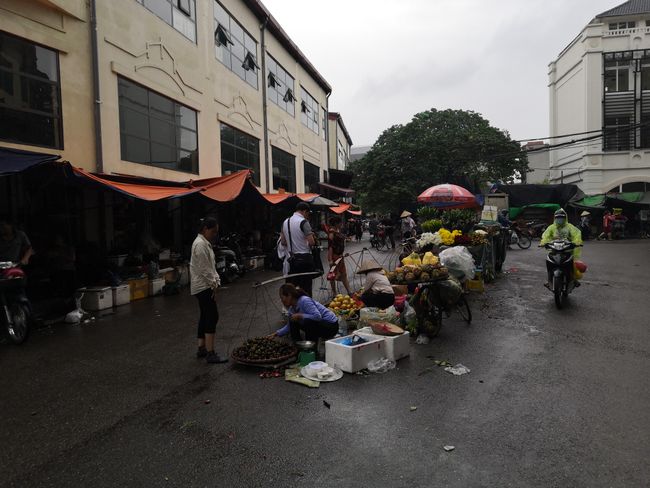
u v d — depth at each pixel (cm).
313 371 474
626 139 3238
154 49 1166
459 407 398
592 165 3284
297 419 382
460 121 3672
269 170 1970
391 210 3681
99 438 358
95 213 1002
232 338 648
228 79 1603
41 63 859
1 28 783
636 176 3216
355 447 333
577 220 2911
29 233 870
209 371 507
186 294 1029
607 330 643
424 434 350
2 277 631
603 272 1224
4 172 634
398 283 608
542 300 865
